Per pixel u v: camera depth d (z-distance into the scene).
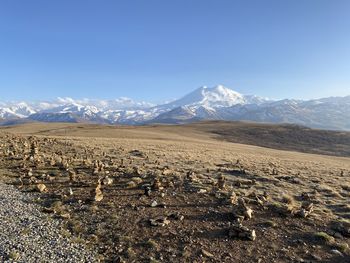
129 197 30.92
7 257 19.34
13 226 23.91
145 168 43.00
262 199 30.44
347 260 20.88
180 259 20.47
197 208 28.36
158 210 27.89
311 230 24.66
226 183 36.78
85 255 20.48
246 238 23.06
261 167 49.38
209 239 23.00
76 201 29.92
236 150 94.62
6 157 46.56
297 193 34.22
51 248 20.98
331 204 30.81
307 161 69.38
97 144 70.31
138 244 22.20
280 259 20.77
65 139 77.75
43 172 39.41
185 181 36.25
